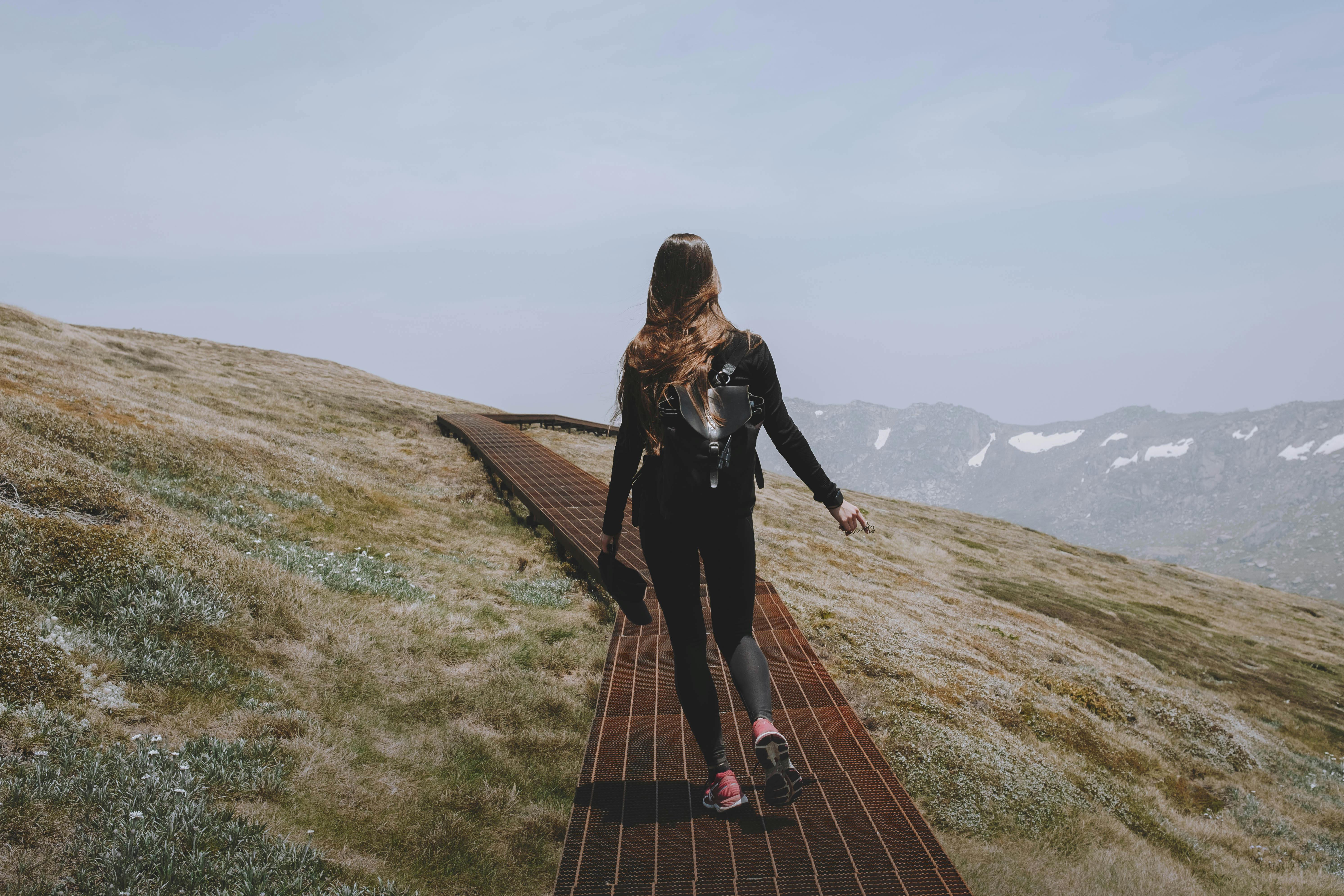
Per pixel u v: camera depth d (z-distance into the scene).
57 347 28.23
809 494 45.09
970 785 8.25
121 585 6.82
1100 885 7.05
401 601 9.77
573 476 21.97
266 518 12.30
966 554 42.12
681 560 2.44
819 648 11.08
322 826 4.68
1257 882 8.69
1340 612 58.78
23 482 7.86
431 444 31.11
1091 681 15.70
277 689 6.37
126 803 4.11
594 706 7.79
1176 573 61.19
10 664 5.10
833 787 3.57
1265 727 21.19
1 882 3.36
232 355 48.25
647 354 2.28
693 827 3.17
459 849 4.81
